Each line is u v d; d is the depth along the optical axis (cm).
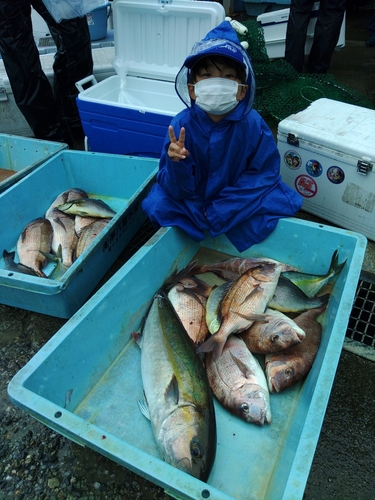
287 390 171
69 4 280
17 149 324
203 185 228
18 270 235
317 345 176
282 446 153
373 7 721
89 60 344
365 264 241
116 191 303
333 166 244
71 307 209
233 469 147
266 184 220
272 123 368
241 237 234
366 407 175
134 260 195
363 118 257
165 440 136
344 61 527
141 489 151
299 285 208
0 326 217
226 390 159
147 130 280
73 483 153
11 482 155
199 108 201
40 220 265
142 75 323
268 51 475
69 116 365
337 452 160
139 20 299
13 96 357
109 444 121
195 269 227
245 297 179
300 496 107
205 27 275
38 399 134
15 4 286
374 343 201
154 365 161
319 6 421
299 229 217
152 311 186
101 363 179
